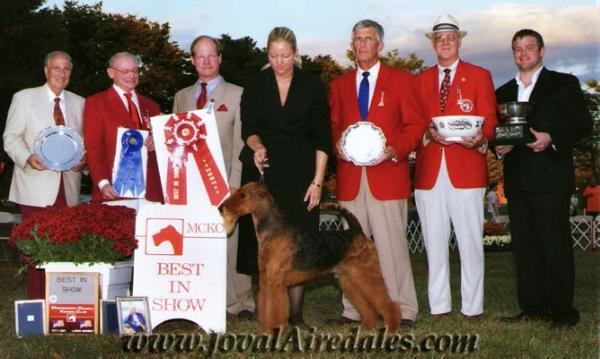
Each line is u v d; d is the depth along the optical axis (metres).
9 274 9.32
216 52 5.40
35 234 4.55
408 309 5.12
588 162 27.19
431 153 5.31
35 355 3.94
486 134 5.17
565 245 5.08
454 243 15.83
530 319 5.25
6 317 5.34
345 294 4.74
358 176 5.09
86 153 5.26
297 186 4.72
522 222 5.27
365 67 5.13
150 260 4.74
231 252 5.46
